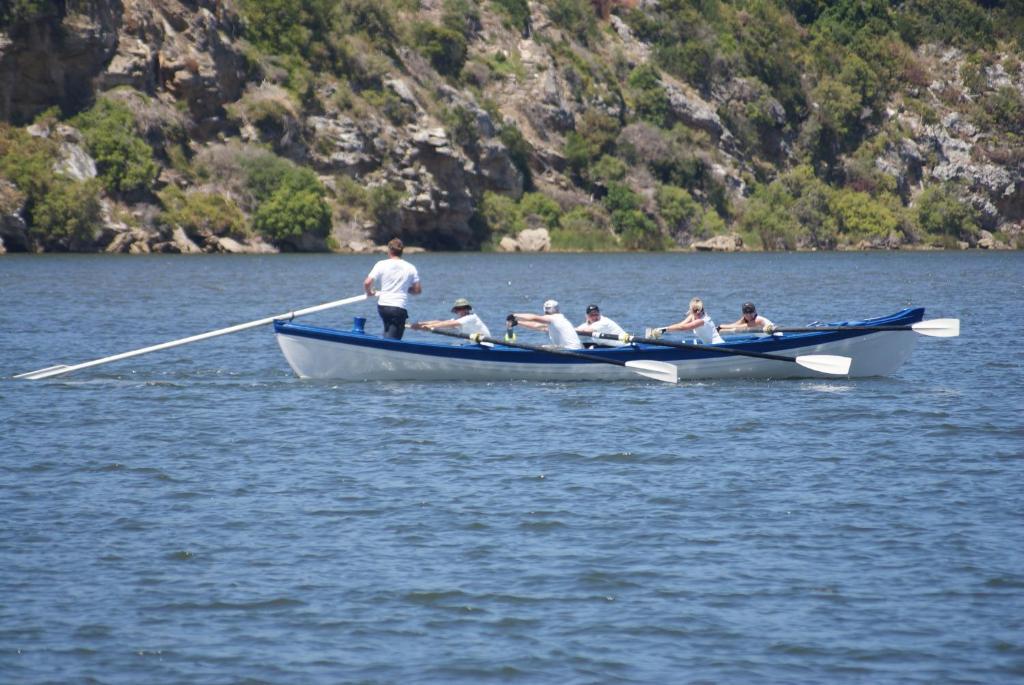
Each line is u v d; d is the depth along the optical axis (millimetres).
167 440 72625
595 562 50031
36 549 51531
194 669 40688
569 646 42312
